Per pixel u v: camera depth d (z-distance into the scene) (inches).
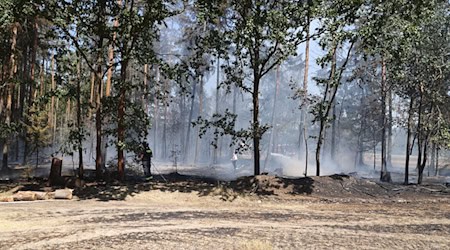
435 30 638.5
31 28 1005.2
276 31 526.0
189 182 627.8
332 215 442.9
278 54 605.0
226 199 522.6
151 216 423.5
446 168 1327.5
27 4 526.3
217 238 331.0
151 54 621.3
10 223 377.1
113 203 494.9
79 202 498.9
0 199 494.9
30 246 300.0
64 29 562.6
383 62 671.1
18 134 1011.9
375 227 385.4
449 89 690.2
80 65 655.8
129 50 591.2
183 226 376.2
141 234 341.7
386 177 714.8
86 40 603.8
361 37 546.3
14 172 860.0
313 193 556.4
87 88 850.1
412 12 541.6
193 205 496.1
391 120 763.4
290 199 531.5
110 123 689.6
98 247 298.8
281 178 588.7
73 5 553.6
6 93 944.3
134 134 733.9
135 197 527.5
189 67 665.0
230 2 577.9
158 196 533.0
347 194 561.9
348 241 329.7
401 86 702.5
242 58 603.2
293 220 413.1
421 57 639.8
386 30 540.7
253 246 300.0
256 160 621.0
